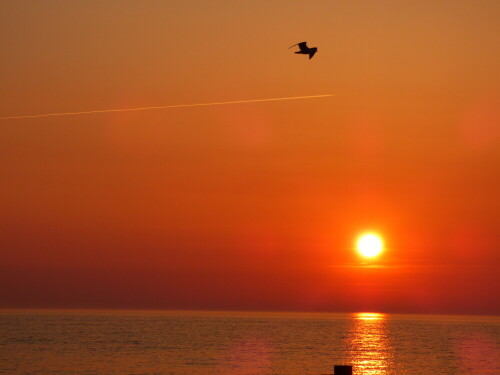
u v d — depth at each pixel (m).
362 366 135.88
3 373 116.06
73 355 149.38
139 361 138.12
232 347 179.25
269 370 124.50
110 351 161.12
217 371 122.00
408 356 159.62
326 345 192.88
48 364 130.50
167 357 147.88
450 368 135.75
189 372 120.00
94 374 115.44
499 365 142.88
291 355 156.62
